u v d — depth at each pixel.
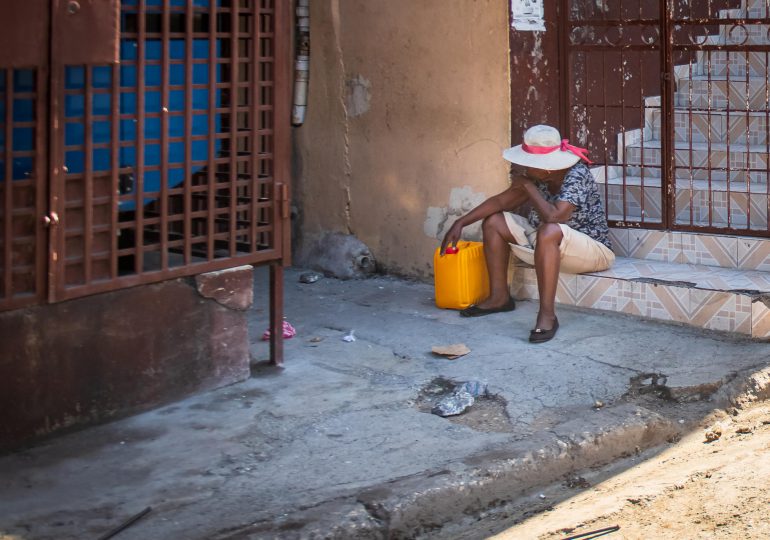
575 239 6.93
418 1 7.95
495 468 4.92
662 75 7.45
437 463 5.00
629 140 8.60
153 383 5.69
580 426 5.36
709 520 4.54
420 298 7.87
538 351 6.53
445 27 7.81
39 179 5.07
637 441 5.44
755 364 6.15
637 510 4.71
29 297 5.10
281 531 4.36
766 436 5.48
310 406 5.75
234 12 5.77
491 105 7.63
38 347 5.18
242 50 7.78
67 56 5.05
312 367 6.39
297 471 4.95
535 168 7.02
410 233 8.33
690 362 6.21
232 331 6.04
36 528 4.40
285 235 6.25
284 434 5.39
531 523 4.68
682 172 8.41
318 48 8.68
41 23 4.95
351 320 7.37
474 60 7.68
